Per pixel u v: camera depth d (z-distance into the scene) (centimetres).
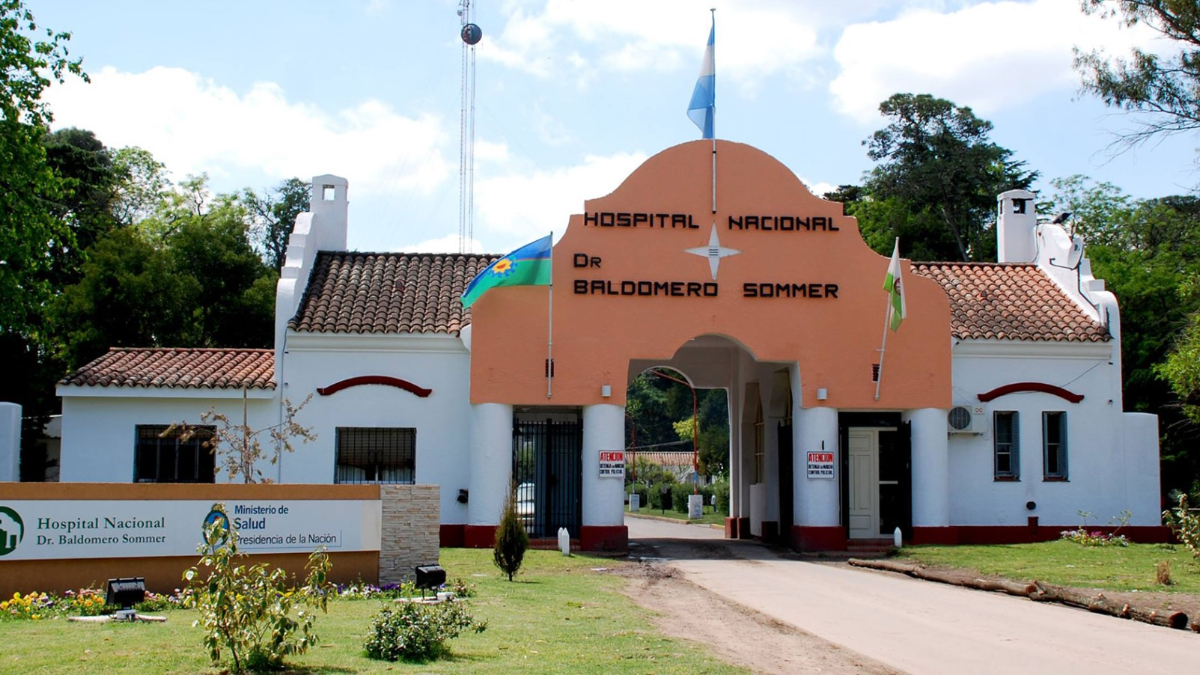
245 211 5816
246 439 2203
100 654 981
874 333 2506
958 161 5100
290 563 1555
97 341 3812
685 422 7406
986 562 2056
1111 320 2631
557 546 2458
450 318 2541
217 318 4300
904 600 1667
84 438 2408
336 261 2781
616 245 2467
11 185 2472
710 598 1673
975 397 2584
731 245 2497
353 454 2472
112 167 5381
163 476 2427
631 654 1102
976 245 5169
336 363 2472
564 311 2439
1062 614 1526
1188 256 4188
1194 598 1559
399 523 1642
